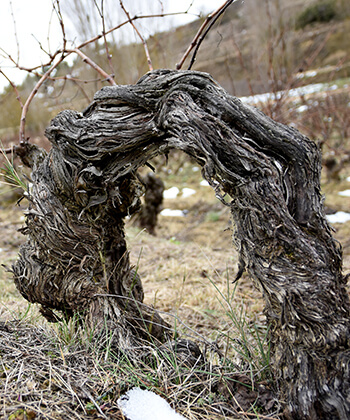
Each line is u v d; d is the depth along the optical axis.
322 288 1.31
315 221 1.36
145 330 1.79
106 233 1.85
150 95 1.53
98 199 1.70
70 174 1.68
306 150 1.36
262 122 1.39
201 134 1.40
